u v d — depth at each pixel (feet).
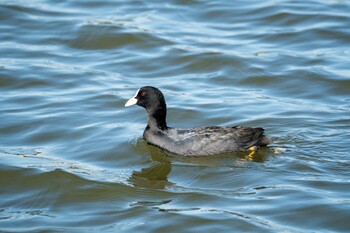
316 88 69.26
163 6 89.71
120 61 76.59
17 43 80.43
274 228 43.45
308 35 81.00
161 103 56.95
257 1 90.48
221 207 46.52
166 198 48.47
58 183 51.21
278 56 76.18
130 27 83.20
